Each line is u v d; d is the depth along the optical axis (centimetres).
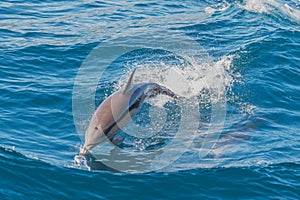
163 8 10231
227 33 9000
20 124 5959
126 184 5103
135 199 4969
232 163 5519
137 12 9962
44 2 10288
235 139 5934
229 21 9562
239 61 7850
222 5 10388
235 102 6738
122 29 9012
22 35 8544
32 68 7381
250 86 7162
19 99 6462
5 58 7562
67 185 5047
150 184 5134
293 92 7194
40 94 6606
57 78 7131
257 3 10250
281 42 8600
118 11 9975
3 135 5709
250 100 6850
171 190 5100
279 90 7181
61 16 9600
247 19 9662
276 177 5381
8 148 5459
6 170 5138
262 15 9825
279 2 10419
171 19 9631
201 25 9312
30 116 6131
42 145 5600
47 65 7500
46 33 8706
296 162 5650
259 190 5203
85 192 4994
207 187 5178
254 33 8994
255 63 7869
